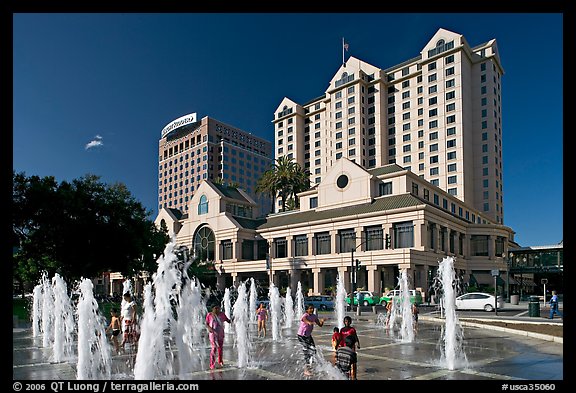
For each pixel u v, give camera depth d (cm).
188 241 7325
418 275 4884
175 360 1283
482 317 2853
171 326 1442
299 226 5991
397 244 5059
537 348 1534
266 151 17762
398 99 10456
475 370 1150
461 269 5725
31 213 3547
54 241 3778
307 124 12800
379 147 10425
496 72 9831
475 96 9694
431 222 5041
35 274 5328
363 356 1387
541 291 7194
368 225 5253
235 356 1406
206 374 1111
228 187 7700
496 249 6188
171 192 16475
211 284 6706
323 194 6191
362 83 10800
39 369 1223
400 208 4959
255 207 7606
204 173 15238
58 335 1467
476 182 9381
